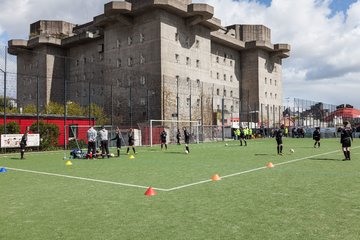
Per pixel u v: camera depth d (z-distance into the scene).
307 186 10.22
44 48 79.19
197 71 66.38
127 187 10.41
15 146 28.12
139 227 6.16
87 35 72.56
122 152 27.69
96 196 9.07
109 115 61.09
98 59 74.06
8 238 5.67
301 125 69.69
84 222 6.55
